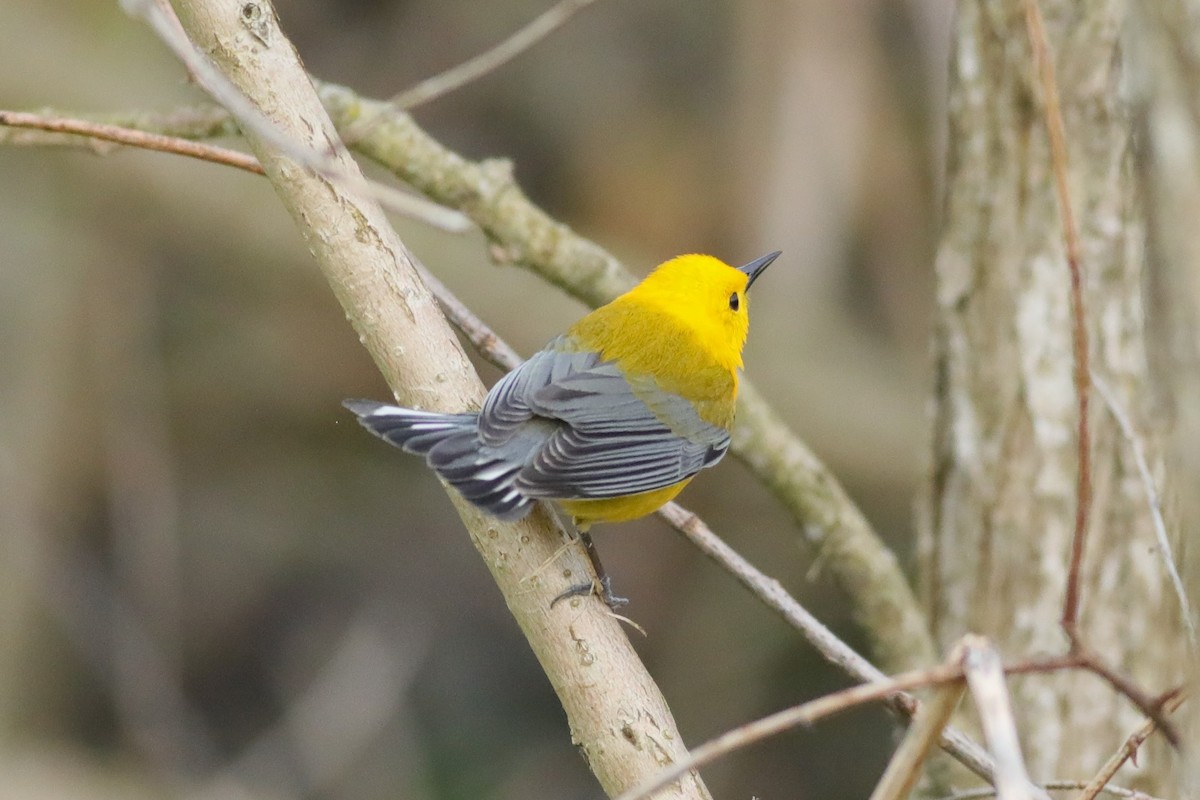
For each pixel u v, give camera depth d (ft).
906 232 46.50
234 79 17.28
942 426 25.52
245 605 48.19
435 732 46.19
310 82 17.75
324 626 48.16
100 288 47.06
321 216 17.66
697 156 49.70
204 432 49.37
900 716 21.63
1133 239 23.47
